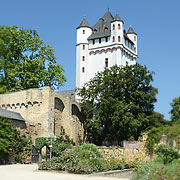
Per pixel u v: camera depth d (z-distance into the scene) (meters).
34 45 53.22
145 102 45.78
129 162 27.44
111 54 65.62
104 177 21.06
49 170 23.56
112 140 48.12
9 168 25.91
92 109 47.44
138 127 44.06
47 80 52.03
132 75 46.78
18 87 47.50
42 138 37.00
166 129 28.00
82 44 68.38
